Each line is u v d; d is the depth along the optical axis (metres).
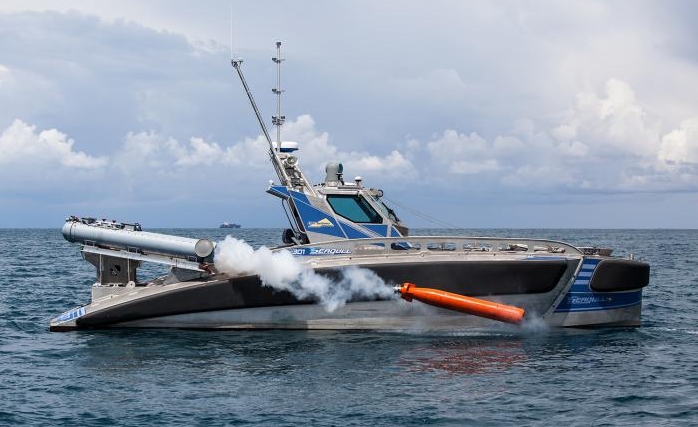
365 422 12.27
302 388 14.16
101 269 20.34
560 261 19.22
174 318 19.56
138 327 19.73
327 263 19.16
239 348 17.38
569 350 17.42
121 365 15.97
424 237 19.62
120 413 12.70
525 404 13.23
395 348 17.42
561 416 12.64
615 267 19.92
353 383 14.49
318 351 17.08
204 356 16.64
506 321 18.31
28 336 19.27
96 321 19.69
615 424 12.28
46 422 12.25
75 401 13.38
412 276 18.98
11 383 14.59
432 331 19.30
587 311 19.94
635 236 183.12
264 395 13.71
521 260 19.12
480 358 16.55
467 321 19.28
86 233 20.28
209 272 19.78
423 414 12.66
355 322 19.33
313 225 20.23
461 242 19.77
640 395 13.80
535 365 15.98
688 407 13.16
